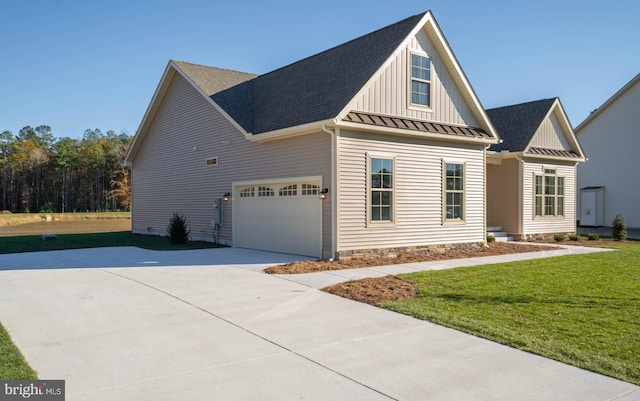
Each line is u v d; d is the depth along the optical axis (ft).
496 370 15.89
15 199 249.75
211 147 58.03
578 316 22.24
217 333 20.01
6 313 23.20
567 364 16.38
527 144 62.39
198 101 60.64
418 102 46.47
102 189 257.96
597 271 35.40
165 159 68.69
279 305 24.91
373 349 17.99
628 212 86.79
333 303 25.40
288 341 18.94
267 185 49.37
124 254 46.65
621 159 87.92
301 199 44.78
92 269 36.86
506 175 64.34
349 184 40.98
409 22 46.73
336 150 40.09
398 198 44.47
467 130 50.31
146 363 16.53
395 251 44.09
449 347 18.20
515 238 63.00
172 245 55.83
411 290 28.32
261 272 35.06
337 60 50.80
